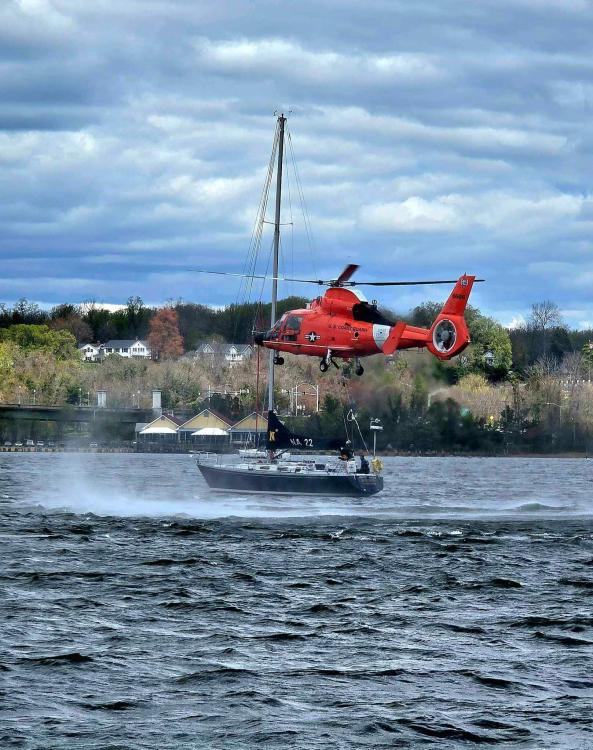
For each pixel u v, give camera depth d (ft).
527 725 294.25
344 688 325.42
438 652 368.89
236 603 448.65
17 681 325.62
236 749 276.21
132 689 321.11
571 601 460.96
